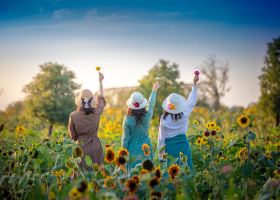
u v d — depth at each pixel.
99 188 5.20
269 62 25.14
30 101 23.69
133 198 4.59
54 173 5.76
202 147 7.77
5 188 5.13
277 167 6.66
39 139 9.47
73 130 6.73
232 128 7.27
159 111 23.58
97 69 6.97
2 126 7.41
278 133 13.80
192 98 6.93
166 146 6.75
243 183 6.09
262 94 24.86
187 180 5.29
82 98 6.75
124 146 6.71
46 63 24.19
